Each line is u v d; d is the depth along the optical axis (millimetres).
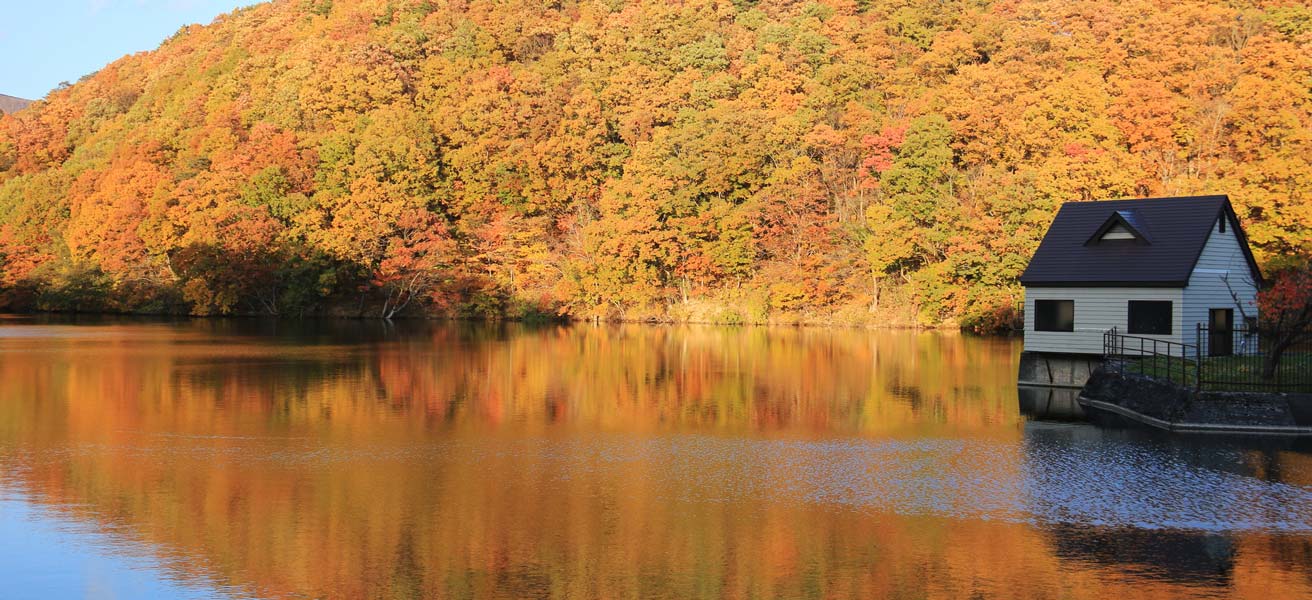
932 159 69688
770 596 13141
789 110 86250
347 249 80188
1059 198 62812
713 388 34375
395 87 95375
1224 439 23812
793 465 20969
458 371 39750
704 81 93188
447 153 88188
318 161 85562
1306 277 26375
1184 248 31781
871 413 28328
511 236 83688
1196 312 31641
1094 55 82188
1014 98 75125
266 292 83188
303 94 94062
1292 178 57281
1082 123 70312
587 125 88312
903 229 67750
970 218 65250
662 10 110250
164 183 83375
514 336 62250
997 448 22766
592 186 87000
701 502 17766
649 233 76188
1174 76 73875
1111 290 32469
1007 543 15344
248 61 105688
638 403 30469
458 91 95000
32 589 13391
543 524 16391
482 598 13078
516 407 29516
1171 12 84000
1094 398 29859
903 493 18406
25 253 91125
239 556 14719
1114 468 20469
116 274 85750
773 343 56094
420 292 83625
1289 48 71812
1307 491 18391
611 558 14680
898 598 13078
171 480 19422
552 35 112500
